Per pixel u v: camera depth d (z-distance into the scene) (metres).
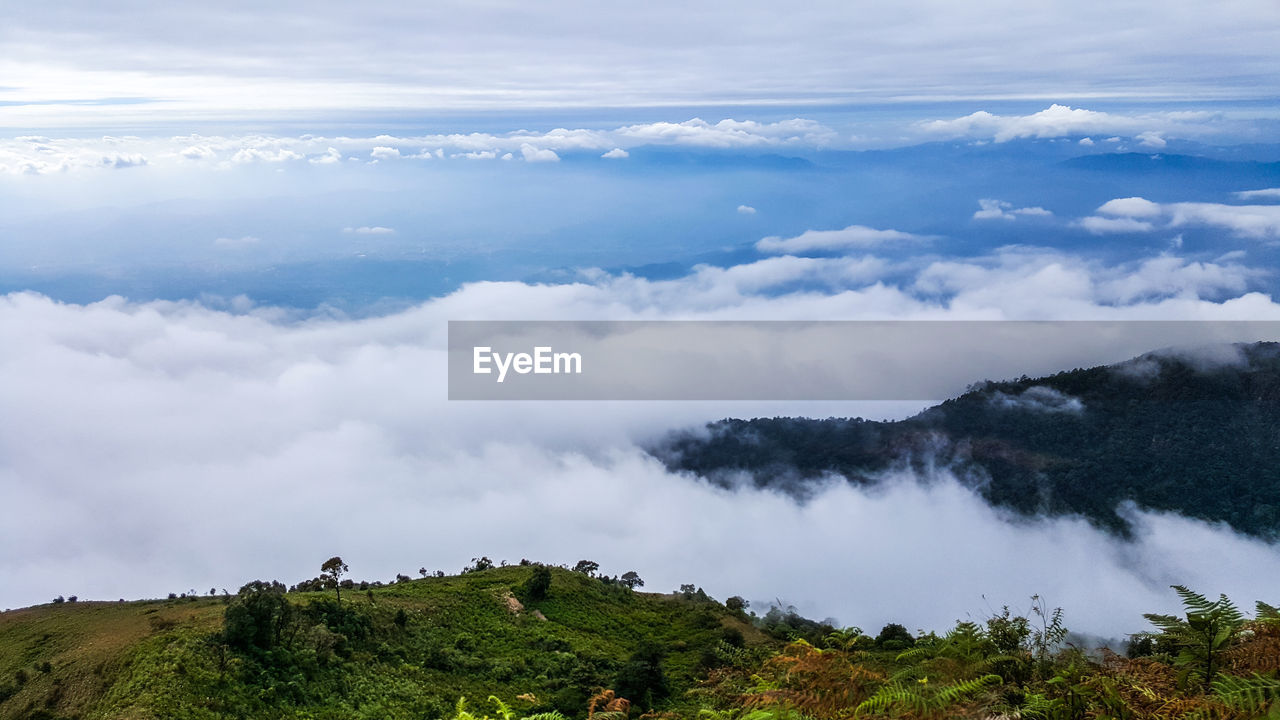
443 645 55.19
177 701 35.25
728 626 68.56
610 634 69.00
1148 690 5.60
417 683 45.31
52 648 48.19
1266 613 6.51
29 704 39.28
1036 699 5.90
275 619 43.12
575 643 62.62
